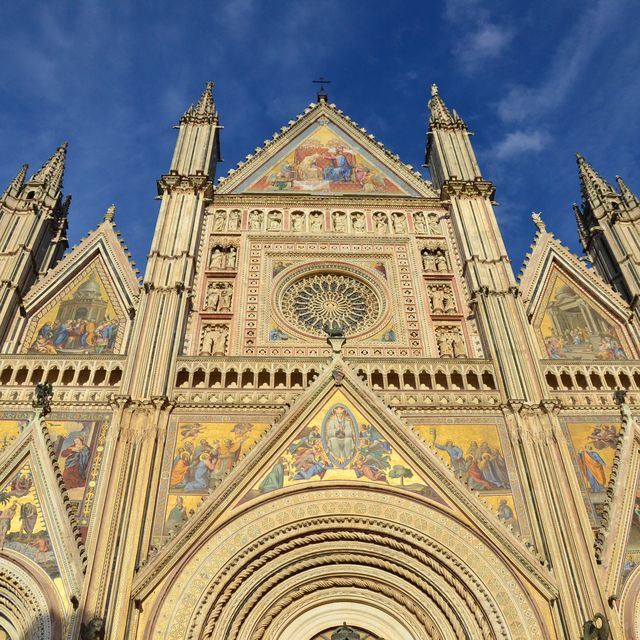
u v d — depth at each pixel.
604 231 38.41
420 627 23.58
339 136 45.03
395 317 34.28
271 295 34.94
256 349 32.53
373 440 26.97
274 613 23.48
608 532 24.38
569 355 33.03
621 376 30.86
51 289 34.12
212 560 23.30
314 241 37.84
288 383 29.39
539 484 25.53
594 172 42.00
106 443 26.30
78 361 29.72
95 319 33.19
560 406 28.33
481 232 36.78
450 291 35.78
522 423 27.55
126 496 24.09
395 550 24.53
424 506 25.09
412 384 30.00
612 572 23.36
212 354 32.25
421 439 26.66
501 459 26.88
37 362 29.59
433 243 38.31
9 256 33.97
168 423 27.33
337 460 26.31
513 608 22.64
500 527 24.16
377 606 24.19
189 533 23.48
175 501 24.98
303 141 44.53
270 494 25.05
